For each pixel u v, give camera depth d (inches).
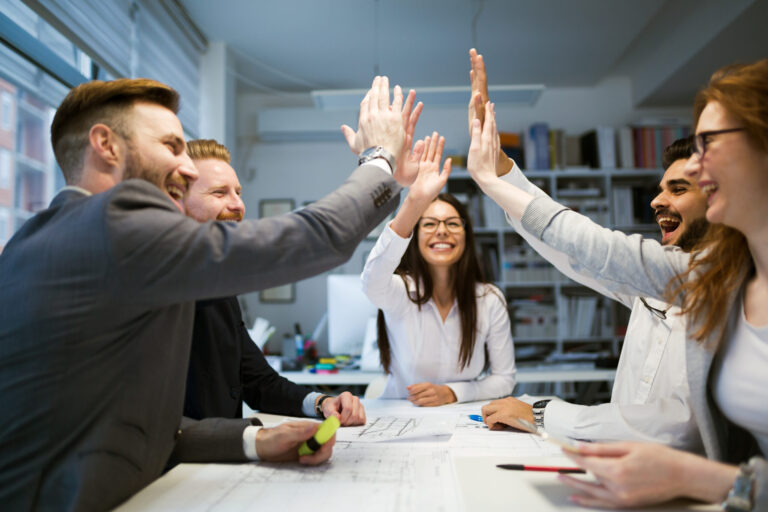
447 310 66.8
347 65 168.1
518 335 161.3
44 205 136.2
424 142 50.3
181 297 25.3
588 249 30.9
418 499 25.0
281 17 138.5
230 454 32.0
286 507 24.2
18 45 78.9
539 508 23.9
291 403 49.7
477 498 25.1
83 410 24.5
